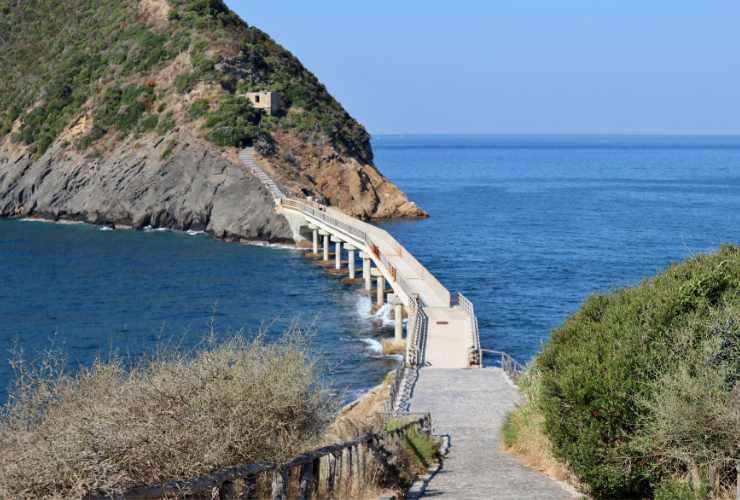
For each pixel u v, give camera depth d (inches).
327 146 4955.7
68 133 4943.4
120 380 462.9
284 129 4928.6
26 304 2484.0
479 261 3270.2
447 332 1694.1
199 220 4301.2
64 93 5275.6
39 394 428.8
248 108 4822.8
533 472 727.7
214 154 4357.8
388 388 1343.5
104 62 5462.6
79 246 3730.3
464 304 1923.0
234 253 3619.6
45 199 4717.0
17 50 5994.1
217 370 458.3
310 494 492.7
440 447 832.3
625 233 4060.0
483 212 5157.5
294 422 485.4
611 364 626.2
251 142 4564.5
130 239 3991.1
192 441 414.9
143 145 4616.1
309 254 3619.6
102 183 4547.2
